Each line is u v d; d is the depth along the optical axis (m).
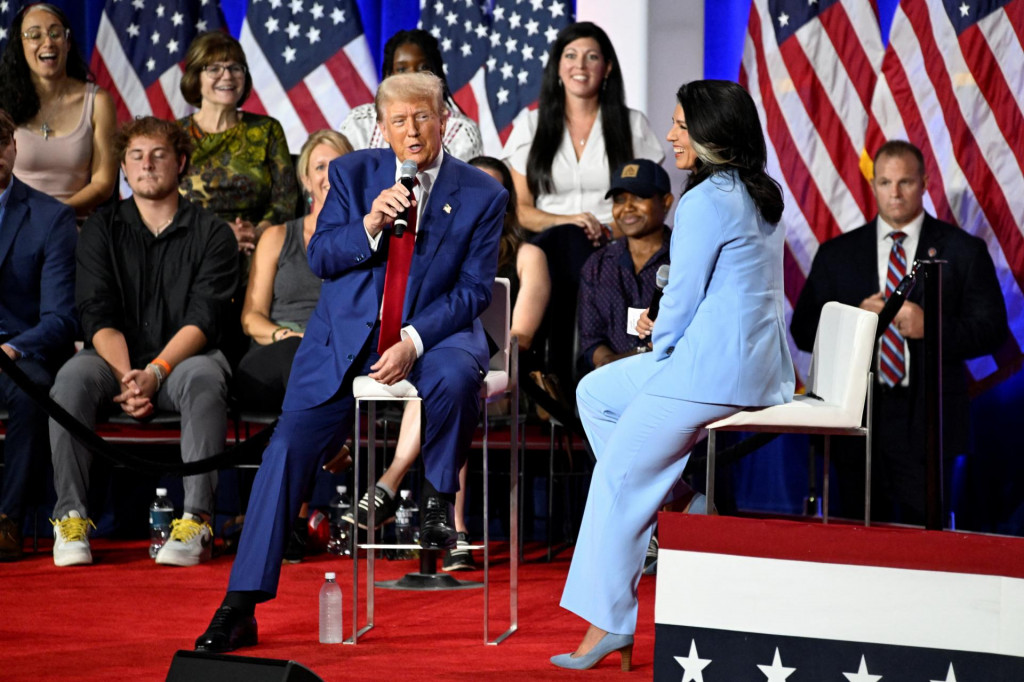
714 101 8.27
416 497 13.56
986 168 15.48
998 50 15.49
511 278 13.39
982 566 6.51
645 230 13.45
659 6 16.53
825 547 6.71
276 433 8.97
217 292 13.33
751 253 8.20
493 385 9.27
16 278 13.28
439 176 9.33
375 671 7.98
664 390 8.16
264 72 16.91
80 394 12.48
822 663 6.66
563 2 16.36
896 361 13.91
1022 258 15.34
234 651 8.52
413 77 9.20
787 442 15.45
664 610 6.88
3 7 16.59
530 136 15.54
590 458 12.81
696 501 11.37
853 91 15.90
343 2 16.89
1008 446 15.13
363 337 8.94
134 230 13.36
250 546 8.70
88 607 10.15
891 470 13.97
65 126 15.13
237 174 14.95
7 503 12.61
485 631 8.92
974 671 6.48
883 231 14.50
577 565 8.34
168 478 14.41
